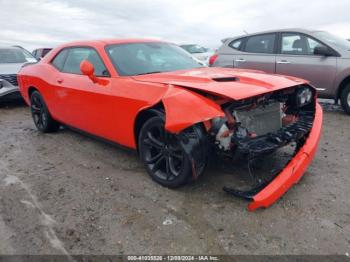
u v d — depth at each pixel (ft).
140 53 13.80
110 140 13.26
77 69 14.98
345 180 11.45
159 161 11.15
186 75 11.31
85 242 8.55
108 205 10.29
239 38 25.18
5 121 22.35
